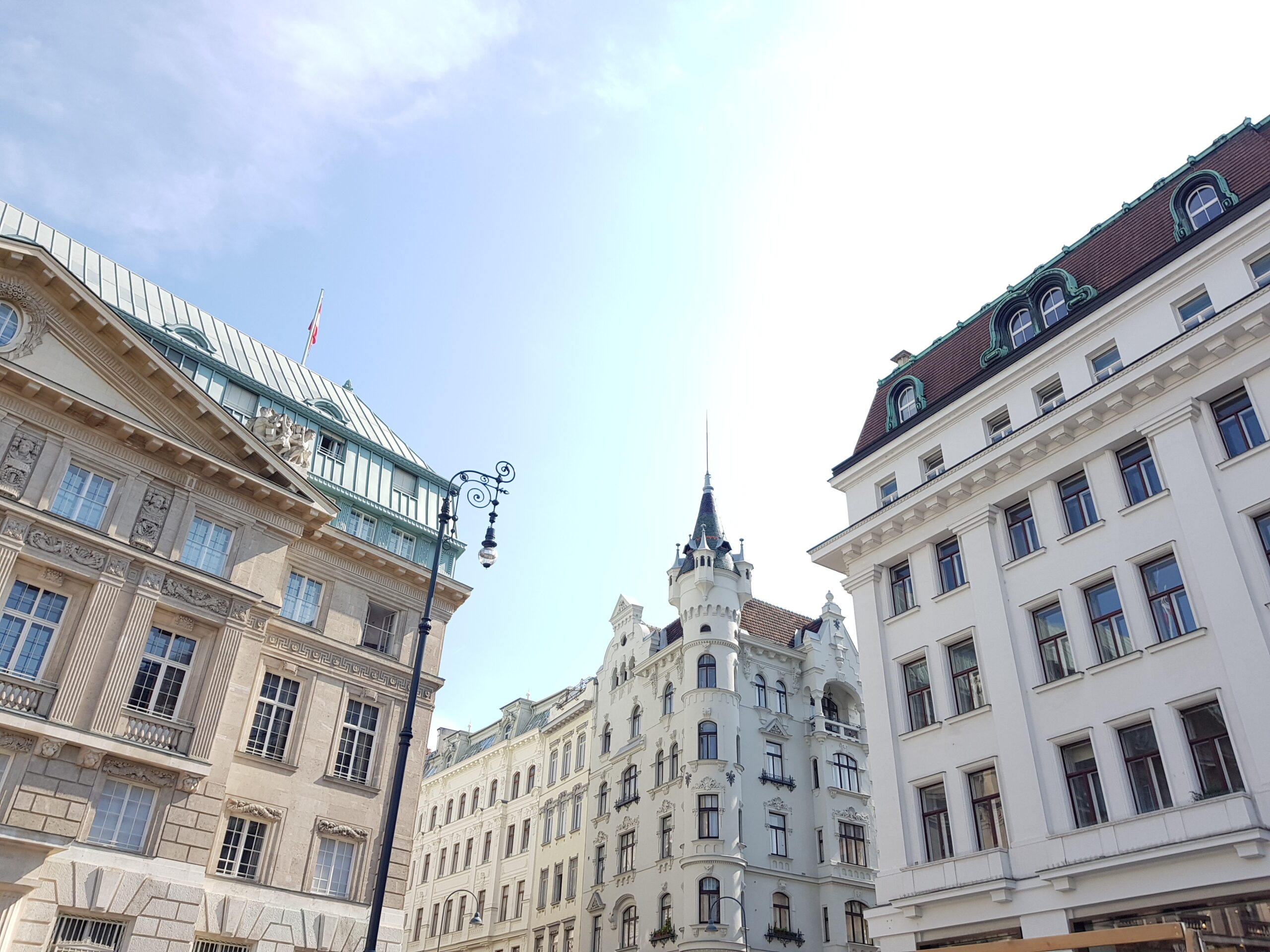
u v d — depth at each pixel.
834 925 45.69
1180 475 24.14
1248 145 27.00
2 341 27.02
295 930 28.25
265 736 30.30
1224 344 23.84
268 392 35.34
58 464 27.08
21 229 32.62
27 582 26.05
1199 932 19.78
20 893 22.97
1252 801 20.33
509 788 64.38
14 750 23.97
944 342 35.00
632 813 50.97
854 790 50.78
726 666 49.81
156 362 29.25
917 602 30.47
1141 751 23.11
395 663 34.16
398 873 31.31
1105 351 27.77
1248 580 22.09
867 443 35.97
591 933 50.75
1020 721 25.61
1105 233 30.42
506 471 25.59
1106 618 25.03
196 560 29.58
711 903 43.47
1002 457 28.34
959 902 25.14
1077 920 22.61
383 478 37.97
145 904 24.78
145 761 25.91
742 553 54.34
